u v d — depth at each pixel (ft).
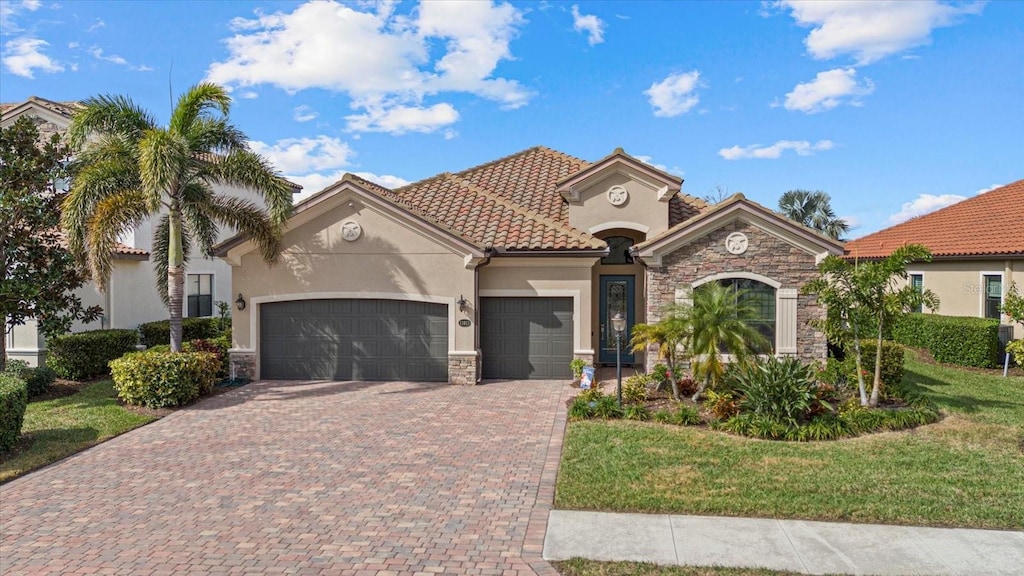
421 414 46.01
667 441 38.24
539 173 77.20
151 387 47.34
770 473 32.50
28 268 53.31
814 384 41.91
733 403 42.60
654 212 65.57
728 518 27.37
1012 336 67.77
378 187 68.39
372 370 59.00
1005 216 79.61
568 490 30.32
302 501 29.53
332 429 41.98
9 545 25.13
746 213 56.54
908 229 95.30
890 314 43.91
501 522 27.09
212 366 52.60
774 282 56.85
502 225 62.54
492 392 53.88
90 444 38.60
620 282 67.05
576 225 66.08
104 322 69.21
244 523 27.07
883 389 48.21
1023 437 39.06
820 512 27.68
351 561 23.67
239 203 56.75
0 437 36.29
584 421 43.42
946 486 30.68
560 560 23.68
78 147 52.85
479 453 36.68
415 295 57.77
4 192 50.70
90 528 26.68
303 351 59.31
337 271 58.44
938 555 23.94
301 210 57.00
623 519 27.27
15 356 61.87
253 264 58.70
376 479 32.45
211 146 54.39
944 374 62.80
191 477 32.86
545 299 60.13
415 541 25.31
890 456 35.27
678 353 52.19
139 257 71.61
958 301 78.18
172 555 24.17
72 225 48.21
